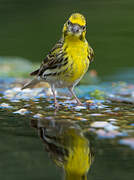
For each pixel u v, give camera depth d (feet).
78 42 32.68
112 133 24.73
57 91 41.57
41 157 20.59
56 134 24.66
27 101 36.09
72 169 19.17
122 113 30.86
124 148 21.59
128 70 59.52
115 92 42.16
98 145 22.26
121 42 75.82
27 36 82.07
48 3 121.80
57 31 86.28
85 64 33.81
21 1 125.49
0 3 122.31
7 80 50.19
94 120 28.32
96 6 113.80
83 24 32.63
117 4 116.98
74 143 22.88
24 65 63.16
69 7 112.98
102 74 58.03
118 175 17.95
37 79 37.27
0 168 18.86
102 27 88.84
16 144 22.65
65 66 33.47
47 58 35.24
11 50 72.33
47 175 18.19
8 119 28.86
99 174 18.20
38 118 29.09
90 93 41.42
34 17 101.14
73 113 30.91
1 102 35.42
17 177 17.80
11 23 94.38
